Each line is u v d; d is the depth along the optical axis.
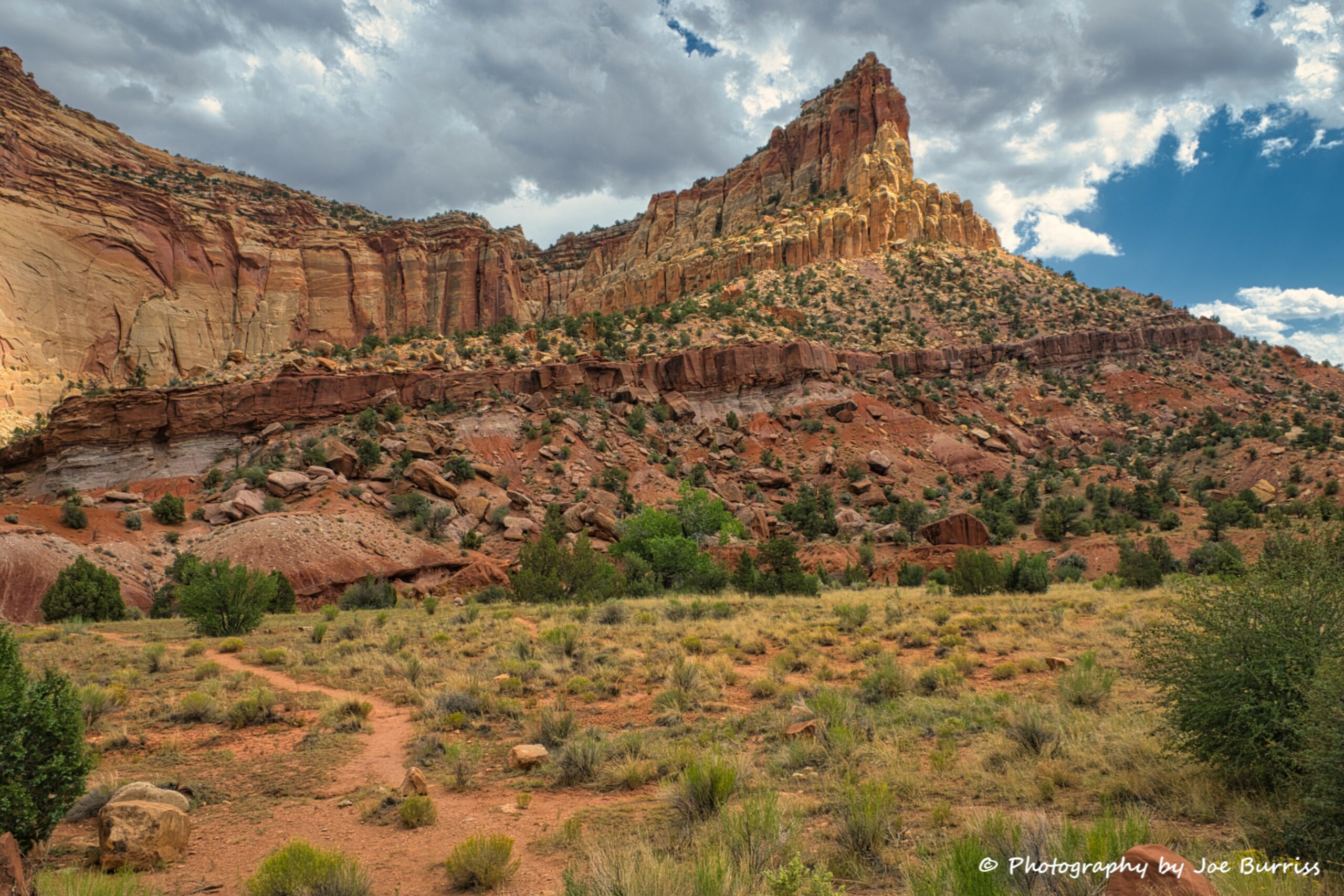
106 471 81.06
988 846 5.79
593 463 86.00
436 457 80.38
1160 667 8.29
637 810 8.09
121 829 6.79
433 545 61.84
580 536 39.38
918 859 6.01
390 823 8.05
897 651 18.14
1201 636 8.01
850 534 75.12
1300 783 6.05
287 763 10.55
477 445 84.81
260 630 26.70
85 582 37.03
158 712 13.51
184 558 44.72
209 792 9.16
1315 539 7.97
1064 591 32.75
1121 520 72.62
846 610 24.17
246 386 86.50
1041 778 8.00
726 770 7.73
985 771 8.49
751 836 6.29
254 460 80.44
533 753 10.12
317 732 12.20
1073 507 80.19
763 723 11.64
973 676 14.76
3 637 7.11
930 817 7.14
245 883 6.42
